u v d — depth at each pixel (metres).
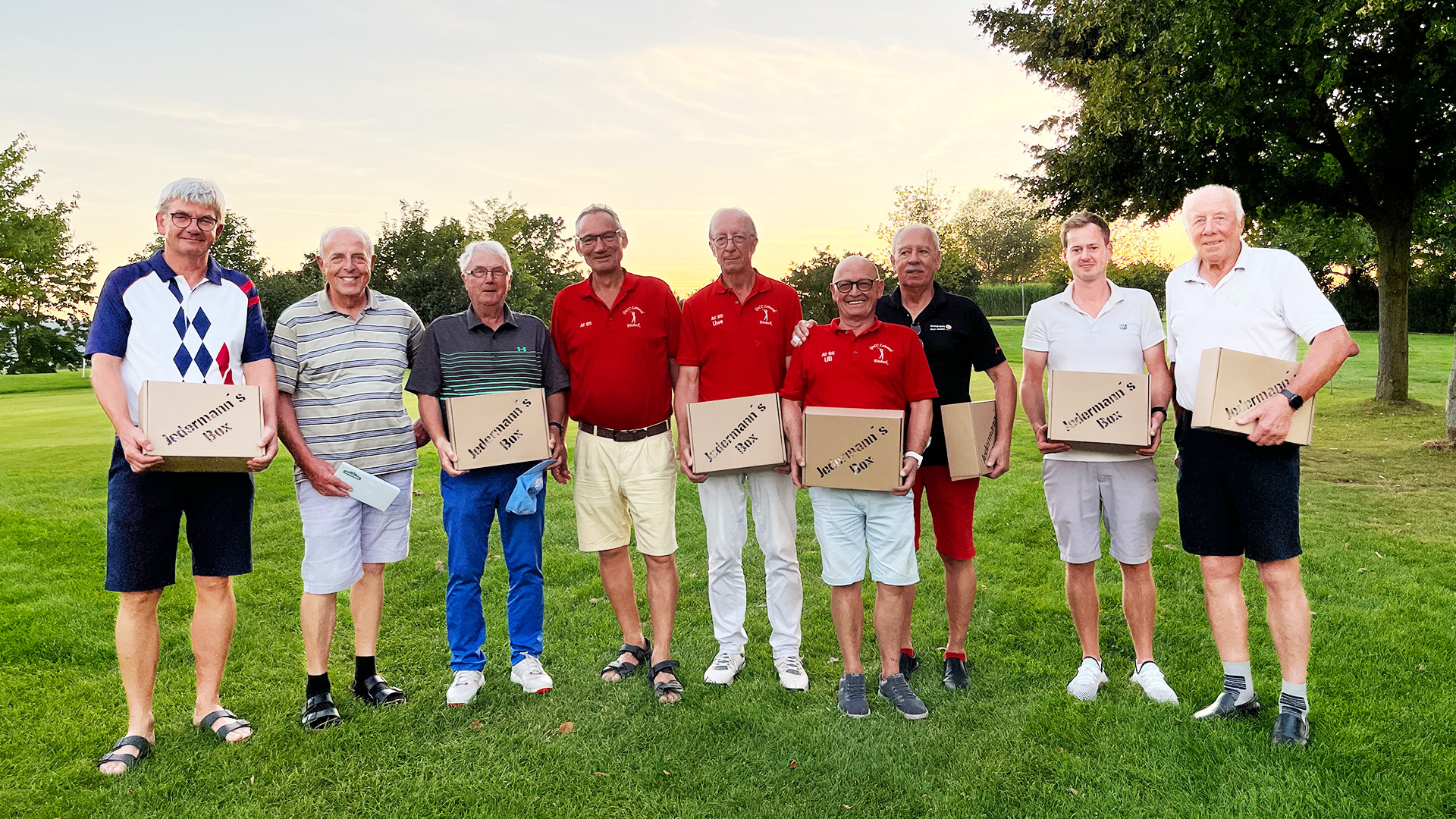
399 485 3.40
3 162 28.20
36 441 10.82
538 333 3.63
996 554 5.31
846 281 3.19
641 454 3.58
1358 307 30.34
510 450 3.38
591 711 3.27
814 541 5.86
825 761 2.85
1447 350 21.86
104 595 4.64
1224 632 3.05
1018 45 12.84
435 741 3.03
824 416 3.15
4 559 5.27
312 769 2.84
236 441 2.82
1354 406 12.30
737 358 3.51
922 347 3.32
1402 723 2.96
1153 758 2.79
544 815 2.57
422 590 4.73
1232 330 3.00
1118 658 3.68
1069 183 13.21
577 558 5.40
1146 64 10.30
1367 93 11.01
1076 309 3.38
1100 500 3.41
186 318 2.95
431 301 36.88
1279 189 11.95
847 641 3.28
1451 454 8.51
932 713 3.21
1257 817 2.46
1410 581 4.61
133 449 2.72
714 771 2.81
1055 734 2.98
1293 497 2.90
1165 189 12.09
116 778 2.77
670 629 3.58
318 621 3.19
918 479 3.56
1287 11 8.85
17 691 3.45
